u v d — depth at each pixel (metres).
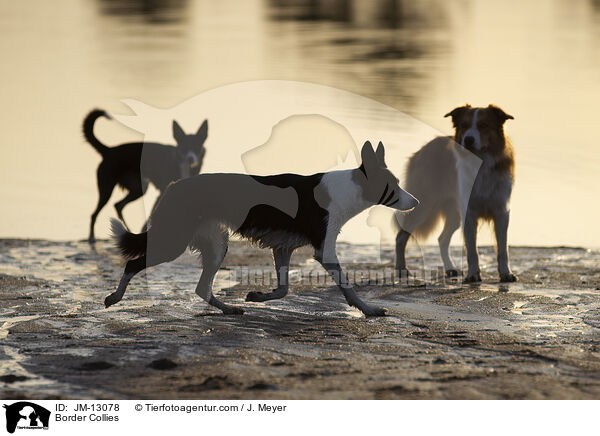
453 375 6.96
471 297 10.64
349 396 6.44
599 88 27.97
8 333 8.56
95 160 22.17
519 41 40.31
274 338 8.37
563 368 7.18
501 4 61.00
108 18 54.75
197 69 32.59
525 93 27.17
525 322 9.10
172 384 6.77
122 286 9.52
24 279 11.80
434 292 11.04
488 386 6.68
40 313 9.58
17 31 48.12
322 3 66.19
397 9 59.81
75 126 25.73
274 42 41.22
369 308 9.58
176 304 10.16
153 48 39.81
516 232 15.45
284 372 7.07
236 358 7.53
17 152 22.80
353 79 28.92
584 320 9.17
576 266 12.84
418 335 8.48
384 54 36.34
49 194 18.94
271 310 9.87
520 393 6.53
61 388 6.70
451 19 51.94
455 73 30.83
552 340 8.21
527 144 21.28
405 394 6.50
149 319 9.29
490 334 8.48
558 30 44.22
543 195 17.64
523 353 7.69
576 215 16.30
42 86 31.41
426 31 45.78
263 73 30.61
